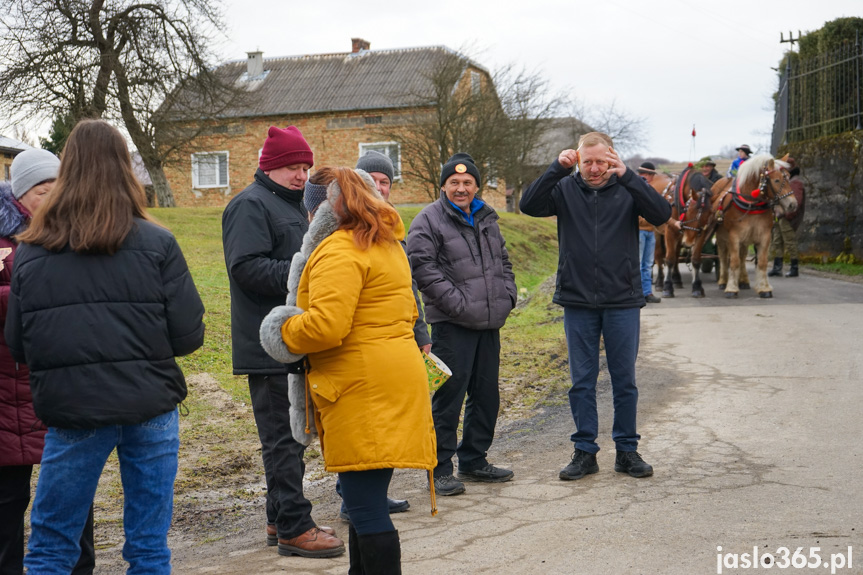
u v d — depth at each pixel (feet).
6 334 9.58
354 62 116.37
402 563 12.33
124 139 9.80
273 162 13.33
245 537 14.57
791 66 66.39
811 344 28.73
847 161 56.54
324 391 9.98
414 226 16.42
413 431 10.10
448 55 83.15
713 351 28.91
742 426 19.66
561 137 140.87
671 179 47.21
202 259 42.55
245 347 13.07
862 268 53.36
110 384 9.24
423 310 15.15
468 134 80.89
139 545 9.81
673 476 16.28
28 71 64.64
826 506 13.89
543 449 19.42
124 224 9.40
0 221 11.04
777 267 53.21
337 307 9.64
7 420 10.71
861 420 19.42
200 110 75.72
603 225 16.66
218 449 19.95
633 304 16.60
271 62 120.16
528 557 12.34
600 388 25.35
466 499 15.71
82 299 9.25
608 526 13.53
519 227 76.54
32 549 9.50
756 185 40.70
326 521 15.19
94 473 9.53
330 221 10.11
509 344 32.17
